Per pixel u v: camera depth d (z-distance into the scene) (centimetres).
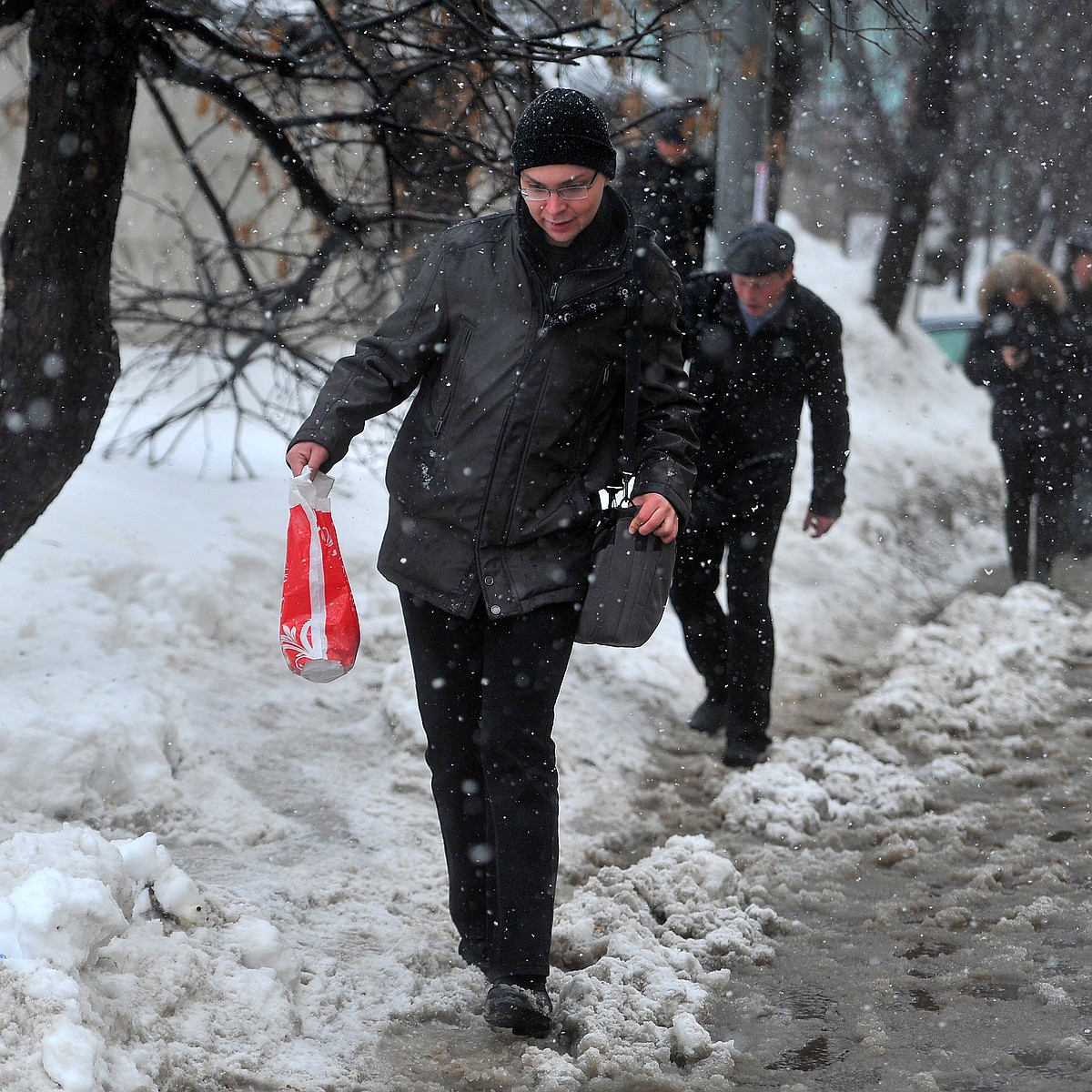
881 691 910
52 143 625
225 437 1179
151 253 1470
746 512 763
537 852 468
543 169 444
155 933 469
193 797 629
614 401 488
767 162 1047
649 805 726
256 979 465
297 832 625
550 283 464
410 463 475
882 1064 460
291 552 465
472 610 470
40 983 390
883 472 1625
